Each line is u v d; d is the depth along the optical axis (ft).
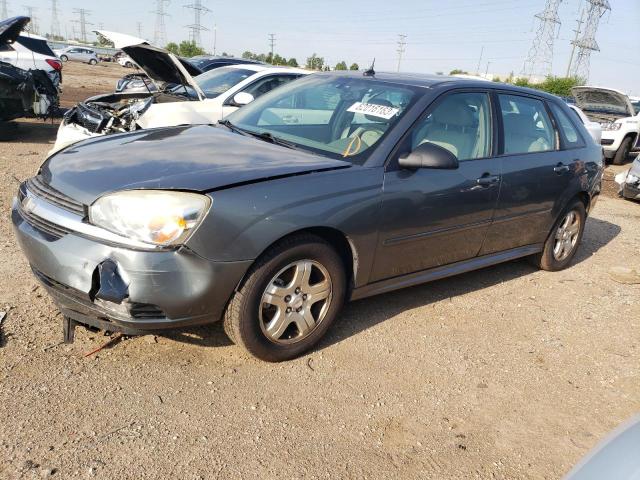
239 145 11.41
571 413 10.14
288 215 9.54
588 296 15.76
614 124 44.65
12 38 29.43
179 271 8.70
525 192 14.43
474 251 13.91
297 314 10.45
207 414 8.93
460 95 13.16
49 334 10.54
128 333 9.05
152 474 7.59
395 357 11.30
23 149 28.94
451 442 9.02
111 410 8.73
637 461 5.24
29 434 8.03
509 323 13.50
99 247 8.67
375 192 10.82
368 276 11.45
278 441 8.54
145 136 12.05
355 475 8.07
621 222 25.21
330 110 12.92
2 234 15.35
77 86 69.51
